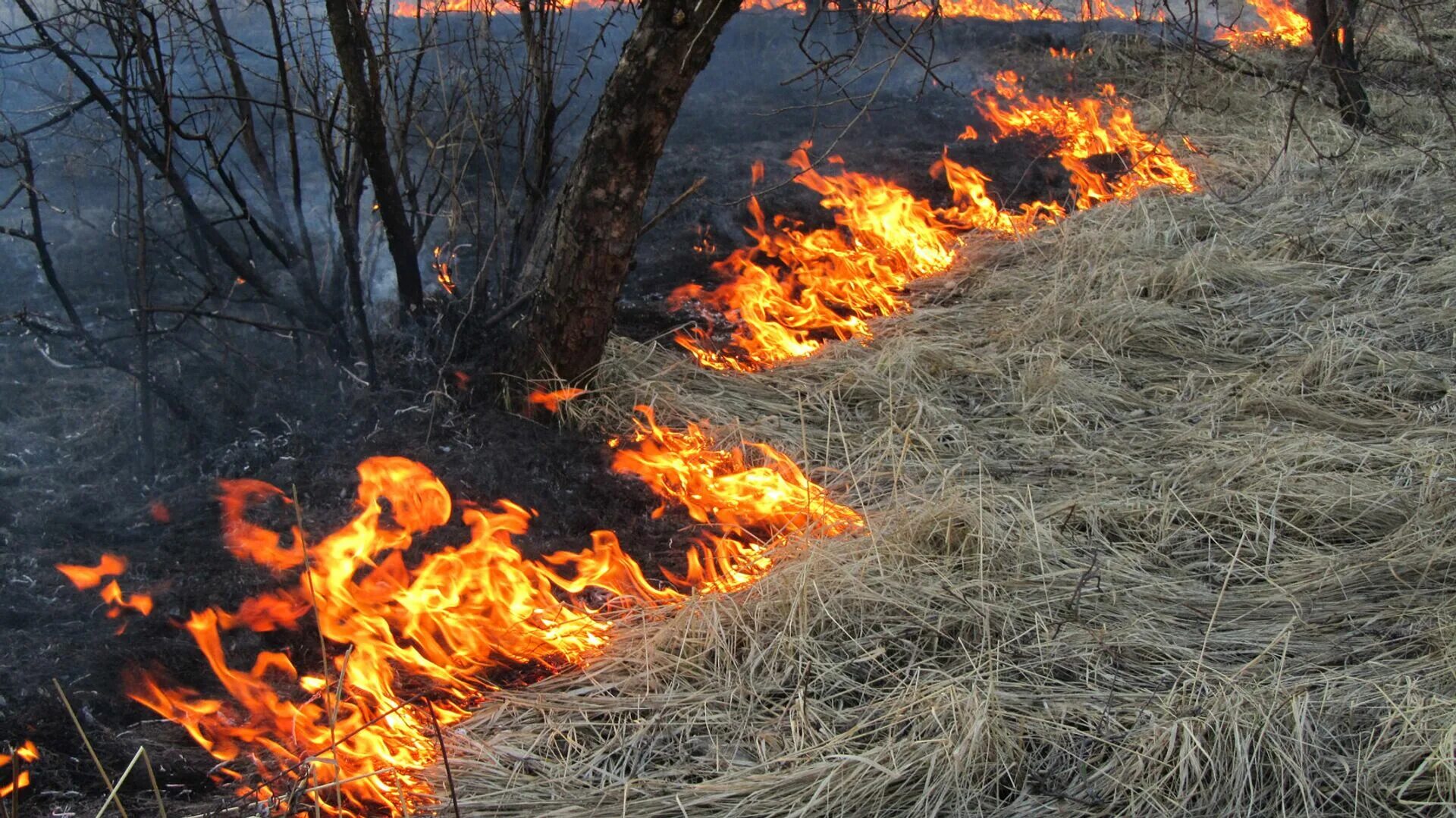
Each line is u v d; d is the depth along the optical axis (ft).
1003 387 19.02
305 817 10.13
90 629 12.37
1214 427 17.48
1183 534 14.84
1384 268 22.61
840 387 18.90
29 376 17.53
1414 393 18.19
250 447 16.10
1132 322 20.48
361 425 16.71
